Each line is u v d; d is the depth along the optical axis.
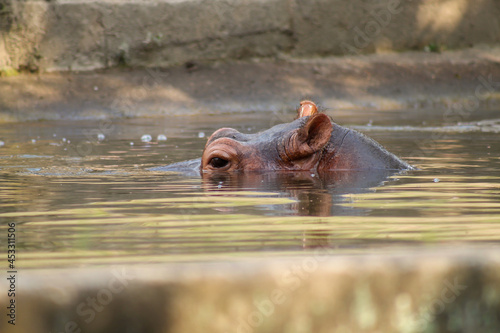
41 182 17.47
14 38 58.84
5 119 51.03
